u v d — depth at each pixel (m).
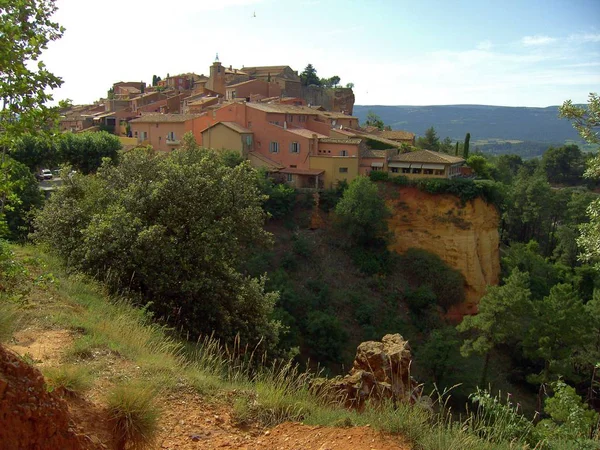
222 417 7.10
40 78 7.66
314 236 48.94
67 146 42.34
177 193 16.38
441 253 49.56
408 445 6.27
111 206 16.16
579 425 10.30
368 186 47.56
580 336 32.44
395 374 10.67
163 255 14.97
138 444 5.70
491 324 33.28
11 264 8.38
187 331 14.55
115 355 8.62
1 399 4.47
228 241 16.59
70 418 5.04
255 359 15.62
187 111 76.06
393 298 45.09
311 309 39.16
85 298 12.30
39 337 8.93
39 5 7.91
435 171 52.94
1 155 8.05
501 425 7.69
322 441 6.42
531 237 73.56
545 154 102.19
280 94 87.44
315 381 9.92
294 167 55.81
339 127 67.31
